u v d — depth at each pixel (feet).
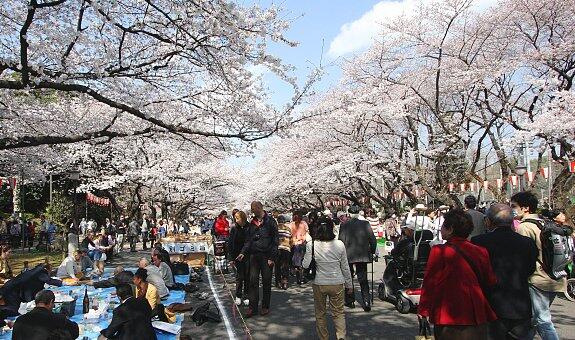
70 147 62.34
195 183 100.83
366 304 26.35
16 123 37.76
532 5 55.16
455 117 73.77
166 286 31.68
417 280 26.11
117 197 115.34
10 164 55.11
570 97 45.88
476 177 62.49
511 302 13.24
